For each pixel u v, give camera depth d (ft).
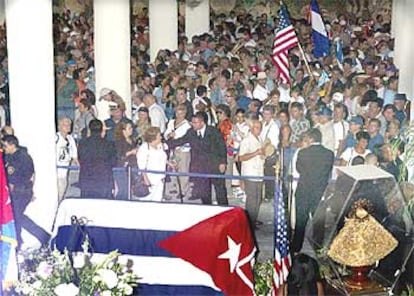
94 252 19.43
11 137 22.95
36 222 22.95
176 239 19.21
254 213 24.38
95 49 24.63
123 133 24.70
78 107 24.56
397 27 24.89
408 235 19.54
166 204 20.22
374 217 19.70
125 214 19.93
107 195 24.59
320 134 24.70
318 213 21.12
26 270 18.44
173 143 24.91
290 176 24.27
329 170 23.93
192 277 19.07
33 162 23.03
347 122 24.84
